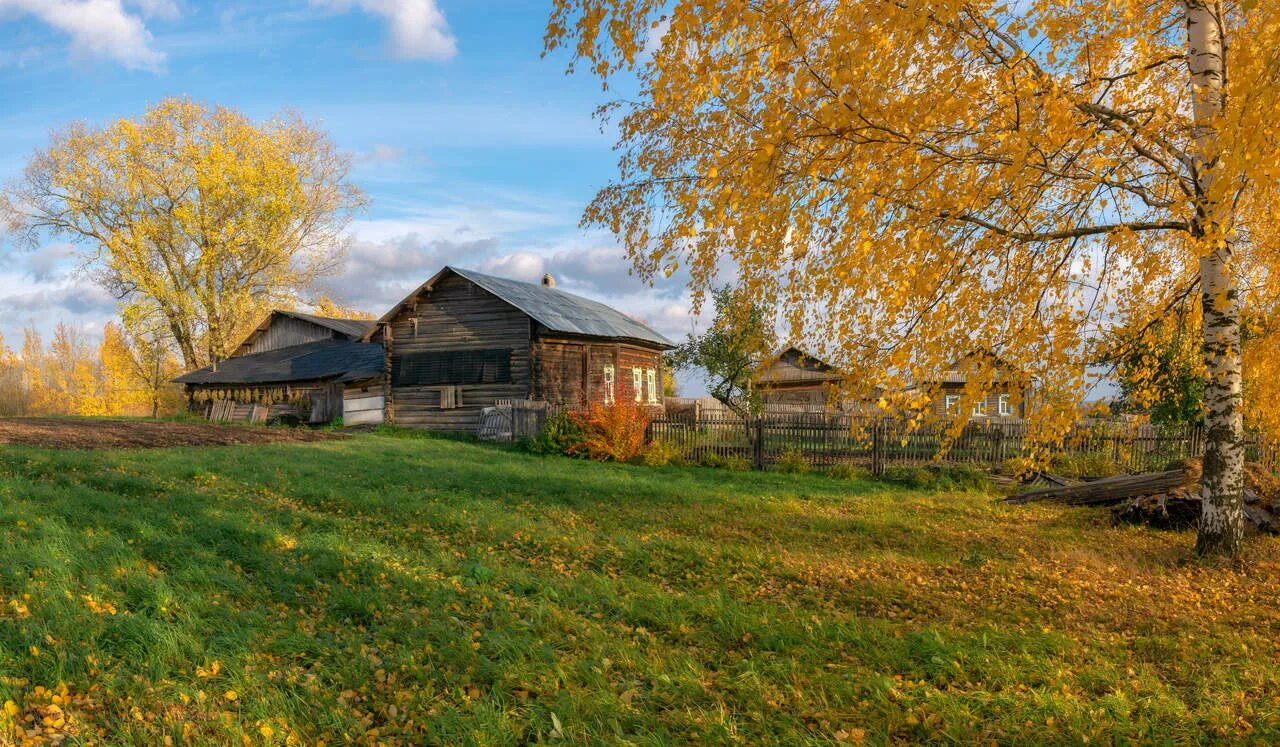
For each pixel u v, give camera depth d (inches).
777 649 209.3
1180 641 215.2
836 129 188.4
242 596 223.6
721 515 422.6
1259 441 492.7
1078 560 318.3
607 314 1245.1
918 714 168.6
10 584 208.5
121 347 1614.2
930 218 204.8
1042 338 229.5
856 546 356.5
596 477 569.3
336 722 153.8
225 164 1328.7
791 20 187.6
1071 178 213.9
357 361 1130.0
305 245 1496.1
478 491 472.4
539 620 219.6
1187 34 247.9
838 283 212.8
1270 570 280.5
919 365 211.6
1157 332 321.4
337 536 308.3
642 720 163.0
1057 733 157.8
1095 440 625.6
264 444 714.8
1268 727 161.6
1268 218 250.7
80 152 1314.0
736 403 1008.9
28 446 544.7
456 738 150.8
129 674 164.1
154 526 297.4
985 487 569.6
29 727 141.9
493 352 961.5
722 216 190.7
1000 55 199.3
